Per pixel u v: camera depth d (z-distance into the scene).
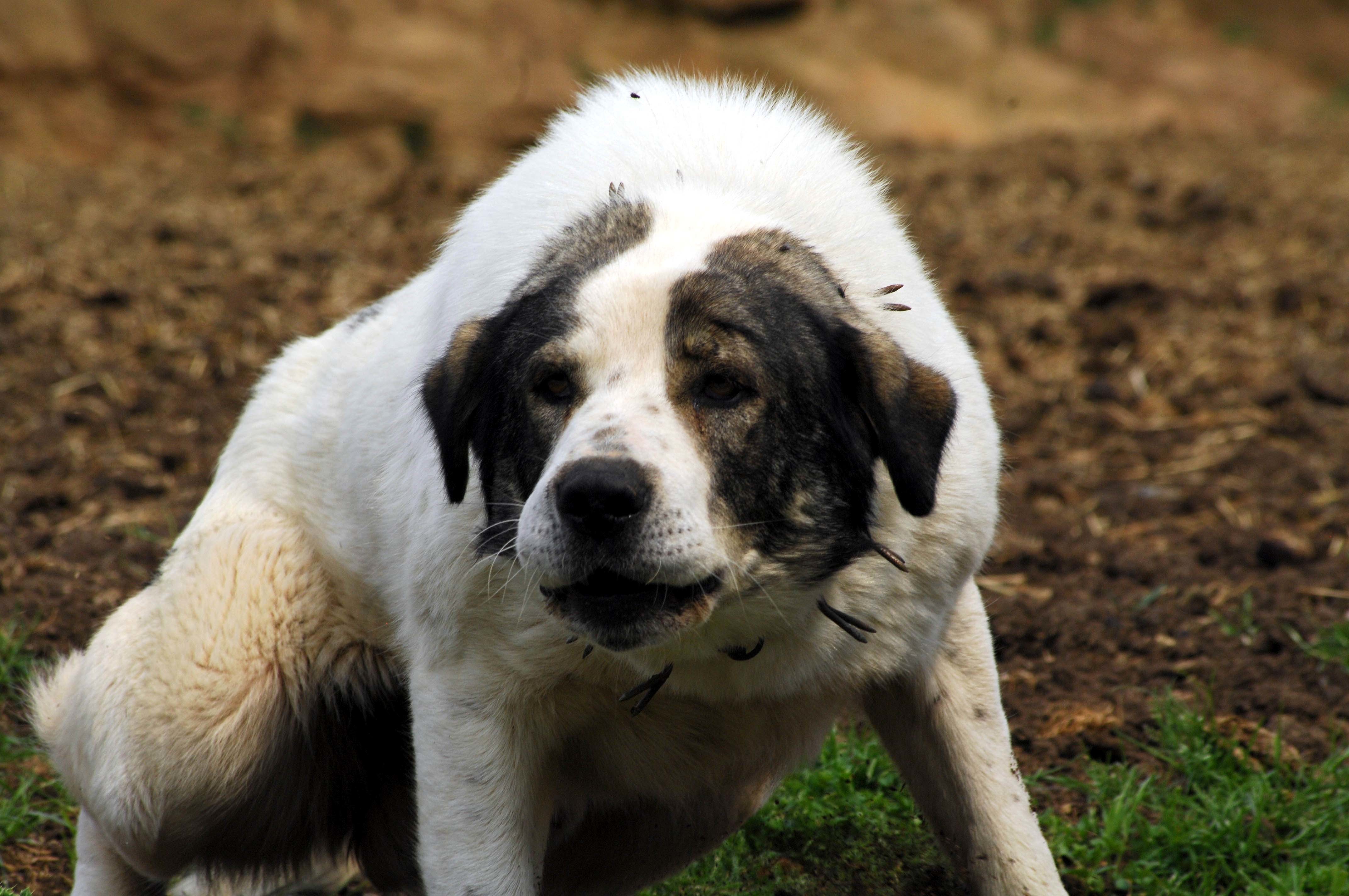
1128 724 9.26
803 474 5.89
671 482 5.40
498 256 6.82
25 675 9.68
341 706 7.71
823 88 32.62
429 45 30.14
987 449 6.65
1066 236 19.72
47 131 27.64
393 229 19.64
